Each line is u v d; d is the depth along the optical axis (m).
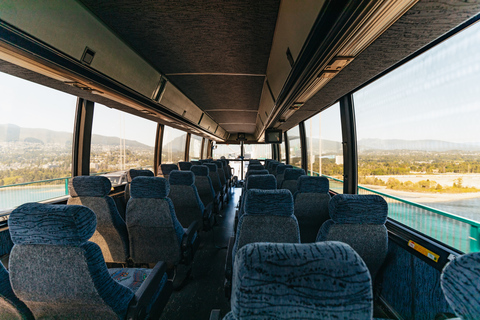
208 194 3.84
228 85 3.92
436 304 1.46
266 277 0.42
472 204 1.45
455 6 1.06
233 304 0.45
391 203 2.27
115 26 2.03
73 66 1.88
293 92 2.78
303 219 2.30
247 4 1.72
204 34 2.19
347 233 1.43
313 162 5.70
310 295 0.42
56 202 2.79
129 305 1.10
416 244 1.64
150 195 1.85
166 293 1.62
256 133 11.07
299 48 1.80
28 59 1.60
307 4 1.37
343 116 3.27
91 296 0.92
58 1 1.51
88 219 0.86
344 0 1.12
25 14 1.37
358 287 0.42
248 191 1.33
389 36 1.38
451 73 1.58
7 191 2.34
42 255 0.84
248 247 0.46
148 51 2.57
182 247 2.13
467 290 0.37
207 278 2.38
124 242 2.13
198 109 5.87
